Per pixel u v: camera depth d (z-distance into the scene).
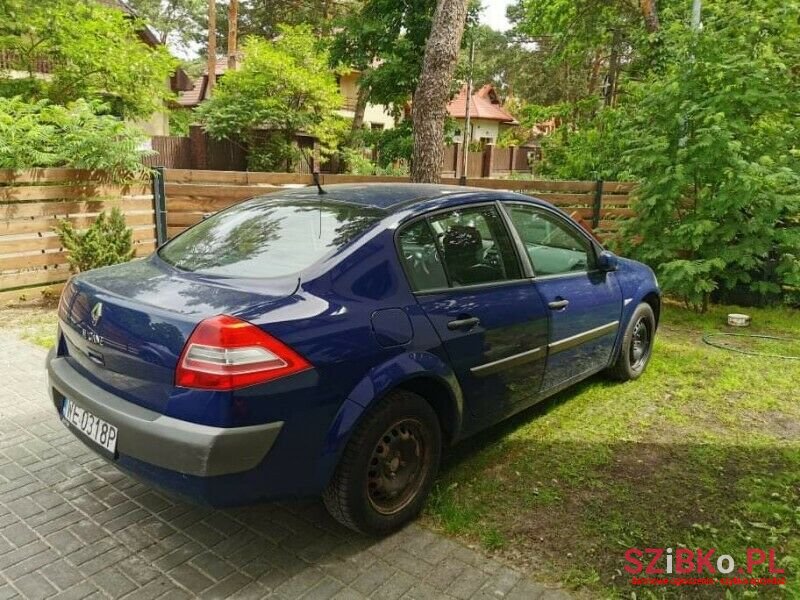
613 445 3.76
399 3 12.52
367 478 2.63
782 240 6.84
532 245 3.73
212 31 25.28
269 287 2.54
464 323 3.00
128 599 2.35
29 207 6.69
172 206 8.13
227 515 2.93
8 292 6.66
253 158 19.31
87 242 6.78
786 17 6.98
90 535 2.75
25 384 4.53
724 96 6.62
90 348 2.64
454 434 3.11
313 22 26.61
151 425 2.28
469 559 2.64
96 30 13.62
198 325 2.26
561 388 4.02
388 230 2.88
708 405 4.43
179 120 24.77
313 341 2.38
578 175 13.17
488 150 29.11
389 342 2.65
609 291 4.34
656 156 7.06
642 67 12.60
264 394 2.24
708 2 8.45
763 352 5.77
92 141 7.26
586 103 15.37
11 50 13.43
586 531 2.86
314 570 2.54
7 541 2.69
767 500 3.15
